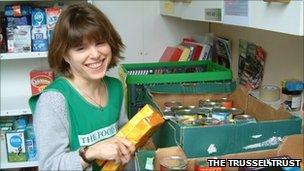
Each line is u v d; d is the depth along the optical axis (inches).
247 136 42.5
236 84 66.8
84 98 45.9
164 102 62.2
